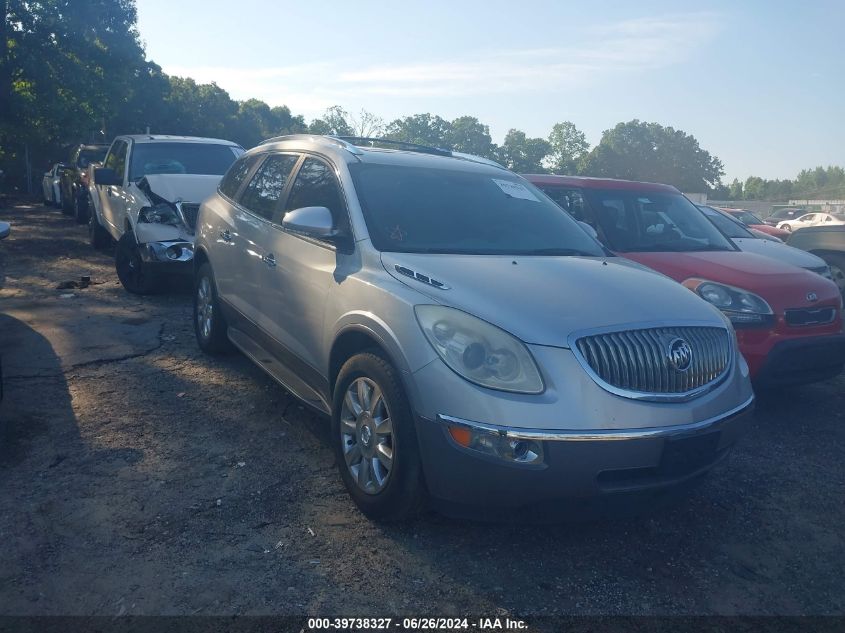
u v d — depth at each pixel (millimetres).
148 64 42250
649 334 3516
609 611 3209
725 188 102812
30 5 21000
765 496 4426
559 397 3236
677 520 4062
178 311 8195
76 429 4762
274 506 3916
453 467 3303
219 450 4570
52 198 21844
